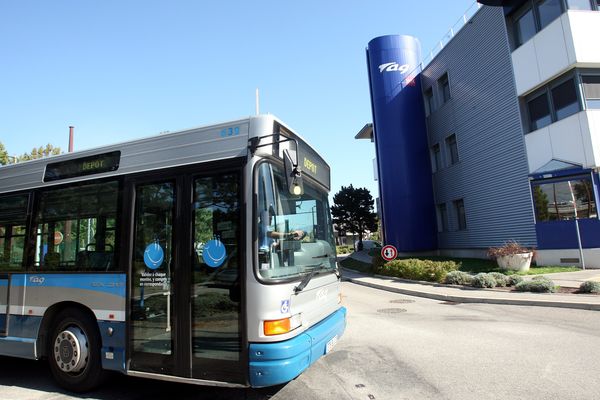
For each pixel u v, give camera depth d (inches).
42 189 237.0
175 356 183.5
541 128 671.8
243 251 175.0
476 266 708.7
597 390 193.0
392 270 755.4
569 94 629.3
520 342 282.0
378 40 1092.5
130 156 212.1
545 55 655.8
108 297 203.6
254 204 177.5
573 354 249.1
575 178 622.8
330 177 264.5
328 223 248.2
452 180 954.1
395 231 1040.2
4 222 247.3
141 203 204.7
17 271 235.5
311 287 197.2
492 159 798.5
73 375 211.5
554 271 592.7
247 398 196.7
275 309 169.8
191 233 189.2
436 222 1039.0
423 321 370.9
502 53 754.2
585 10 622.8
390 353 267.6
